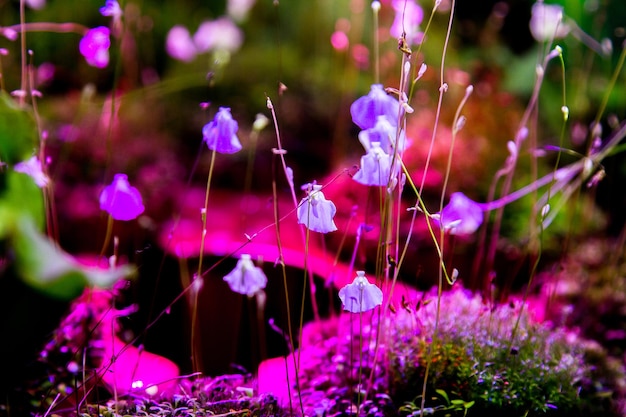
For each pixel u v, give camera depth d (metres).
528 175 0.58
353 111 0.33
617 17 0.72
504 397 0.36
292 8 0.93
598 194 0.63
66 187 0.57
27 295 0.32
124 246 0.47
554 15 0.47
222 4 0.98
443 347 0.37
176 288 0.41
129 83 0.71
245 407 0.35
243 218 0.43
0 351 0.33
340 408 0.36
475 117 0.64
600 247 0.52
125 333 0.40
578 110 0.61
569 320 0.44
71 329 0.37
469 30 0.85
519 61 0.80
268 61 0.80
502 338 0.37
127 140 0.66
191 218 0.58
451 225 0.33
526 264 0.49
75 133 0.61
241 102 0.74
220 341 0.41
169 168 0.64
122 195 0.34
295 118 0.71
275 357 0.41
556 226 0.53
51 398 0.36
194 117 0.73
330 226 0.32
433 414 0.36
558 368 0.37
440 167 0.55
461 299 0.39
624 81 0.68
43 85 0.69
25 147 0.35
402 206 0.50
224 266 0.41
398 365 0.37
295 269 0.41
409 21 0.40
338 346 0.38
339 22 0.71
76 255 0.51
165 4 0.94
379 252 0.34
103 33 0.38
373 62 0.74
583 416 0.38
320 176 0.68
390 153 0.33
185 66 0.85
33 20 0.79
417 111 0.64
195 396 0.35
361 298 0.32
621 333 0.44
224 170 0.67
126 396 0.37
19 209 0.34
